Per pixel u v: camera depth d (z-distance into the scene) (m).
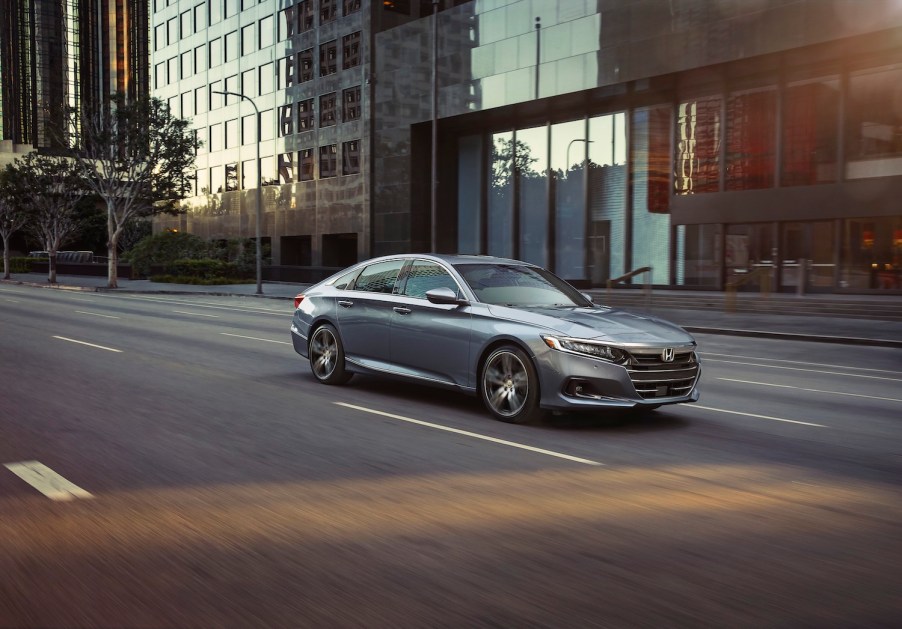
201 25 64.31
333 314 9.34
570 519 4.54
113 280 41.25
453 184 44.00
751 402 9.24
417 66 42.94
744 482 5.44
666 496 5.04
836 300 24.23
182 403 8.02
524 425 7.25
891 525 4.53
